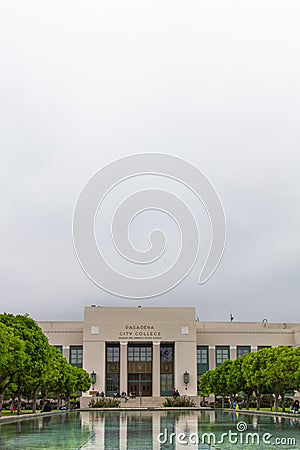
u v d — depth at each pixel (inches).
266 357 2923.2
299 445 1137.4
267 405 4111.7
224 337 4933.6
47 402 3356.3
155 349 4739.2
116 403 4138.8
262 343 4936.0
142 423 1941.4
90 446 1114.1
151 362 4790.8
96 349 4675.2
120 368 4682.6
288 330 4968.0
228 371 3570.4
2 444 1159.0
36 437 1342.3
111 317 4746.6
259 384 2923.2
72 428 1680.6
